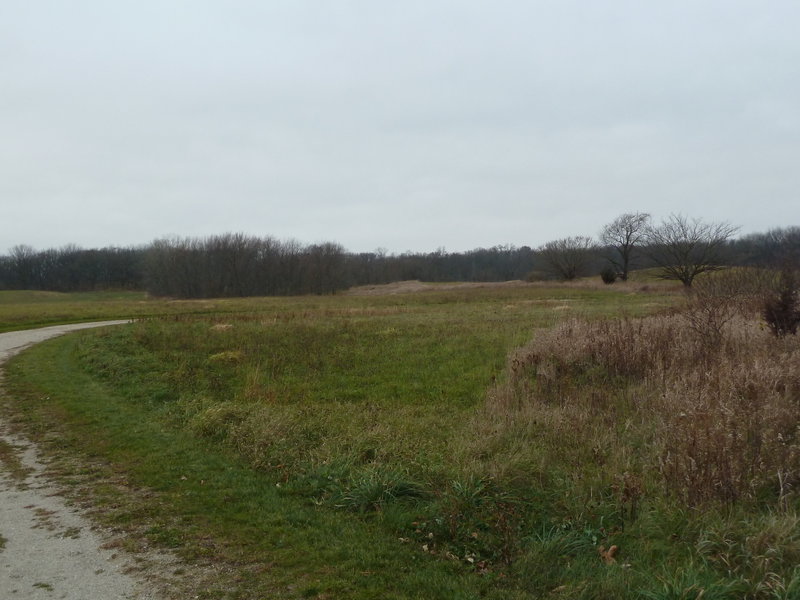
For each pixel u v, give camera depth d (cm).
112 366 1249
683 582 356
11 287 9281
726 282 1756
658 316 1548
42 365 1360
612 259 7600
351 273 9338
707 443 510
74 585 381
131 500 538
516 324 1841
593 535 449
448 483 540
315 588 376
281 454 647
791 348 981
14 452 701
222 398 1003
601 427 680
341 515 500
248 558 420
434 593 372
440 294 5019
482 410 823
